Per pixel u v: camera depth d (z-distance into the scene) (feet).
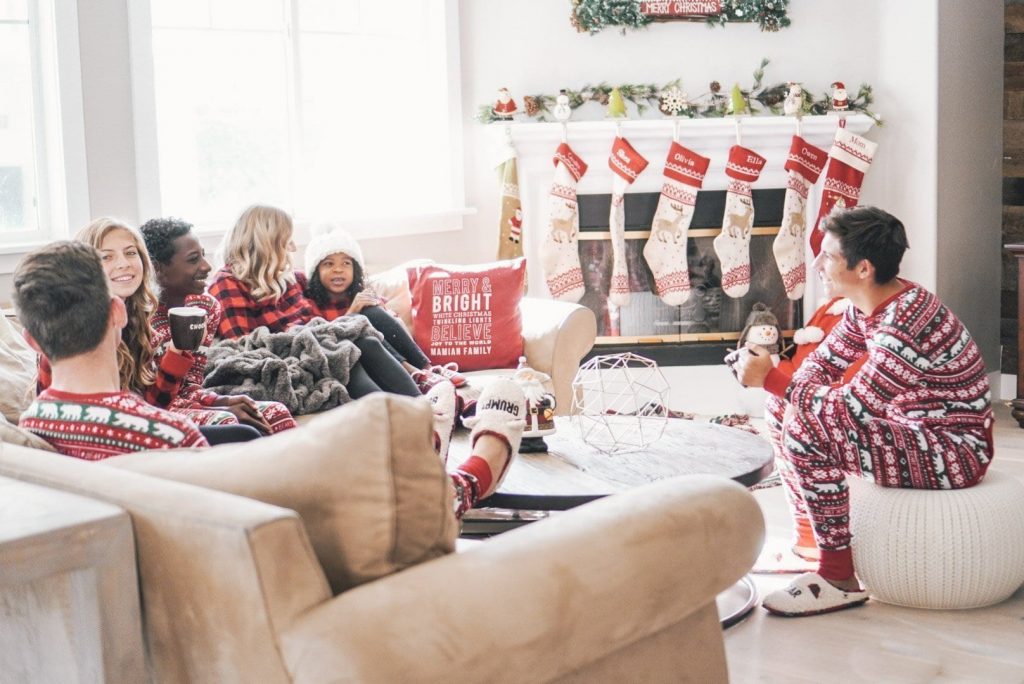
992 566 8.61
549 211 16.38
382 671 3.70
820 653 8.12
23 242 11.58
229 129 14.19
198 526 3.92
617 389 16.80
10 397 7.66
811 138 16.70
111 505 4.18
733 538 5.10
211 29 13.89
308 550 3.91
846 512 8.85
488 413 6.30
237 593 3.85
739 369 9.06
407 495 4.16
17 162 11.70
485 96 16.63
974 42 17.20
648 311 17.06
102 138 11.92
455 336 12.60
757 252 17.10
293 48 14.56
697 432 9.62
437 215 16.06
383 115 16.10
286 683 3.81
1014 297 18.04
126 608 4.15
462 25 16.40
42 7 11.57
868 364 8.71
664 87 16.74
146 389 8.09
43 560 3.89
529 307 13.16
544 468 8.46
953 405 8.76
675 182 16.14
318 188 15.35
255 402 9.15
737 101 16.22
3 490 4.47
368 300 11.96
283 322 11.37
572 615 4.28
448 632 3.91
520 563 4.25
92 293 5.44
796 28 16.97
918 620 8.68
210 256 13.21
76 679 4.34
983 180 17.72
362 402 4.17
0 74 11.49
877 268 8.77
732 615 8.75
